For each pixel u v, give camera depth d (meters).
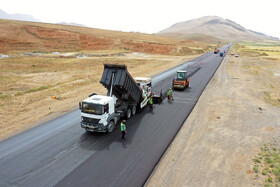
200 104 18.48
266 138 11.95
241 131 12.90
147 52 82.75
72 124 13.93
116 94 14.65
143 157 9.84
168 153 10.26
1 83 25.75
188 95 21.50
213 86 25.81
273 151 10.43
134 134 12.31
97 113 11.45
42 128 13.25
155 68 41.25
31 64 42.28
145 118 14.94
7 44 58.50
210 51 100.31
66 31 76.38
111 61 51.44
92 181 8.06
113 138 11.81
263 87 25.67
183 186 7.80
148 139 11.69
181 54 80.31
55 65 42.94
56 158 9.69
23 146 10.84
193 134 12.45
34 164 9.20
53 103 18.91
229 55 74.00
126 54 70.56
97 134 12.37
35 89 23.33
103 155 9.98
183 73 23.81
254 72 37.34
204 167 9.05
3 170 8.72
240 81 29.12
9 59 47.41
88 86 25.92
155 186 7.80
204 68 41.34
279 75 34.72
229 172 8.69
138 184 7.90
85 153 10.16
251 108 17.44
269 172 8.63
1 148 10.63
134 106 15.44
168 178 8.28
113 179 8.19
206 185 7.86
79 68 40.47
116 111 13.32
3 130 12.98
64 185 7.82
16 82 26.92
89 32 107.75
